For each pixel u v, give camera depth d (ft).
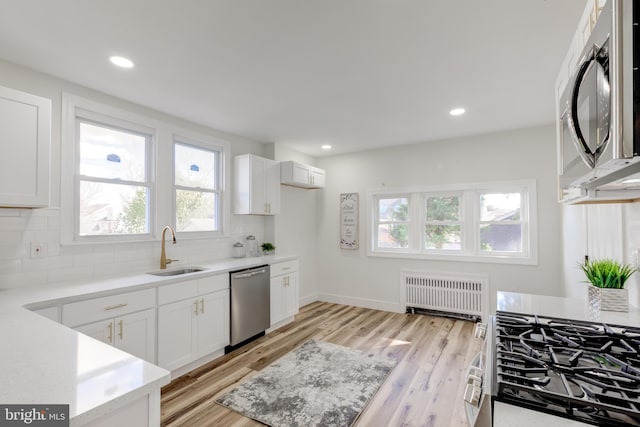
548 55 6.89
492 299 12.89
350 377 8.52
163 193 10.33
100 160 8.93
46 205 6.79
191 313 8.89
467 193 13.61
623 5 2.31
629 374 3.07
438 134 13.05
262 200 12.96
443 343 10.90
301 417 6.80
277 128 12.14
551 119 11.19
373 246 15.75
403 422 6.67
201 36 6.18
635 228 5.53
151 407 3.01
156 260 10.11
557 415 2.54
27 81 7.41
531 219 12.19
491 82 8.24
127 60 7.09
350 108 10.09
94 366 3.22
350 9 5.40
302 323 13.15
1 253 7.04
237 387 8.00
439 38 6.28
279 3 5.24
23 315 5.01
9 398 2.59
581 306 5.66
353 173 16.21
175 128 10.75
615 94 2.37
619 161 2.50
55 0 5.12
